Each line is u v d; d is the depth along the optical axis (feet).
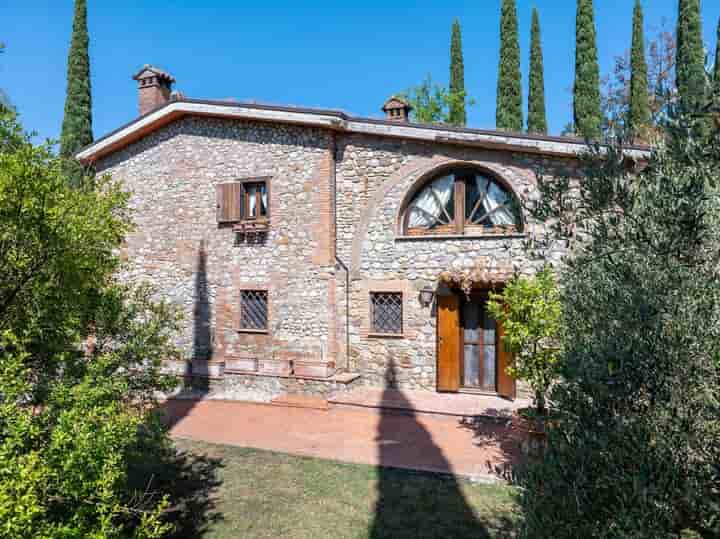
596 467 7.65
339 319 35.91
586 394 8.31
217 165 40.24
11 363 10.37
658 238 7.70
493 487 19.75
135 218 43.52
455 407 29.94
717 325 7.86
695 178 7.20
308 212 36.63
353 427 28.22
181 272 41.39
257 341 38.22
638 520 6.90
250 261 38.73
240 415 31.45
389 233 34.73
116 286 16.10
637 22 63.82
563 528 7.74
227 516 17.71
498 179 32.14
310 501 18.81
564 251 29.37
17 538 8.39
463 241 32.81
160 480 20.92
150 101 45.60
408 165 34.30
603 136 9.57
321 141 36.27
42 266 12.17
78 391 11.32
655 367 7.76
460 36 77.36
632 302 8.03
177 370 38.14
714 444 7.53
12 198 11.22
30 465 9.00
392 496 19.13
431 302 33.78
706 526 7.26
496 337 33.35
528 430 21.29
